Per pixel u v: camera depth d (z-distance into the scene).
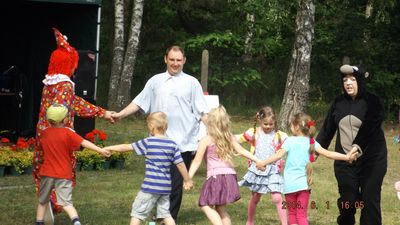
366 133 8.39
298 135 8.46
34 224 8.98
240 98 30.11
